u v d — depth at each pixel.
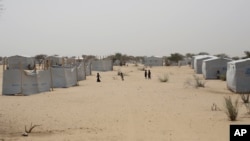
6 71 31.84
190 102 24.78
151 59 108.44
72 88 38.62
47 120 17.47
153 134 13.79
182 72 73.38
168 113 19.58
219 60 52.16
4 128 15.14
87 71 62.62
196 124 15.92
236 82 32.00
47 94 31.77
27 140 12.61
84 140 12.70
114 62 117.44
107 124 16.30
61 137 13.24
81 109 21.59
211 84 42.34
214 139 12.71
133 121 17.06
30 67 64.06
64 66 44.22
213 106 22.31
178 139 12.80
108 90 35.28
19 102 25.50
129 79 53.59
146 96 29.17
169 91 33.34
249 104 22.53
